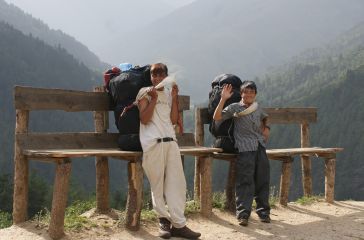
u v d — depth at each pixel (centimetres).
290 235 460
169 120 437
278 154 584
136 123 444
